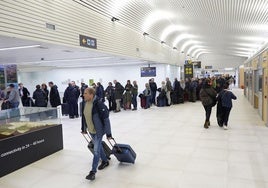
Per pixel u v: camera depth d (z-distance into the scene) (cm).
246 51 2303
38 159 480
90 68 1652
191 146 544
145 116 974
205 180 370
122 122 853
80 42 744
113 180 378
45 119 513
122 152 425
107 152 445
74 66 1652
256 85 1079
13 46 668
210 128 720
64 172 417
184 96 1476
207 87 717
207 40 1928
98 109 388
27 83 1862
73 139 635
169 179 376
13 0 518
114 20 953
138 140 605
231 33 1388
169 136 638
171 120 870
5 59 1062
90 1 798
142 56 1244
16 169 432
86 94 387
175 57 1947
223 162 441
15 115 452
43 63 1353
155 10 1121
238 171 400
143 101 1213
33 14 571
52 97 972
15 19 521
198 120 852
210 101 709
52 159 483
